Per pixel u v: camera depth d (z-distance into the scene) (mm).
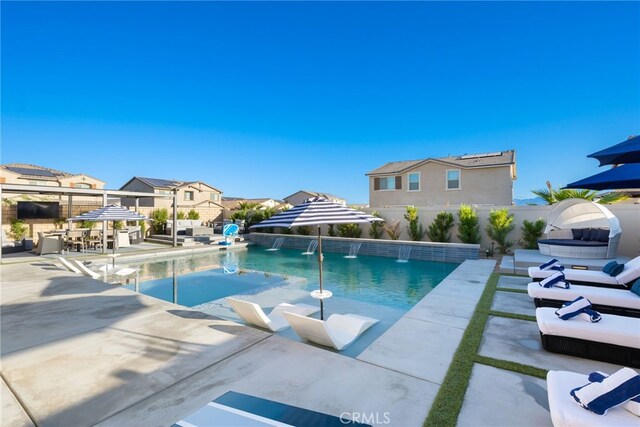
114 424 2746
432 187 23766
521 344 4379
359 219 5137
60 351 4215
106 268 10758
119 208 12492
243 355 4051
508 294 6922
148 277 10641
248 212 24078
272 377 3488
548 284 5457
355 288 9273
